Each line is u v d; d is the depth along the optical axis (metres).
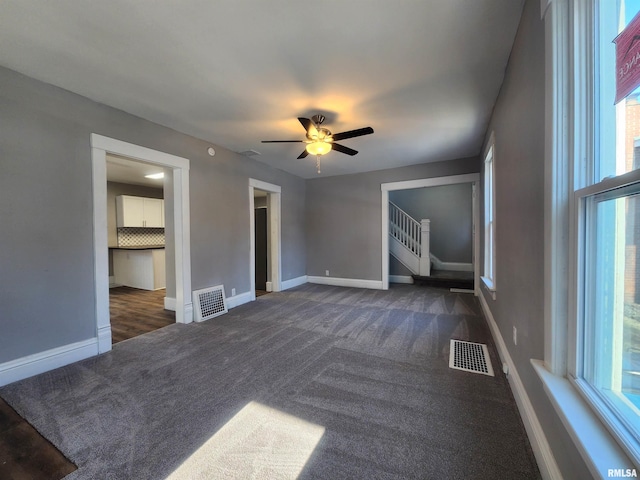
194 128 3.35
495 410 1.72
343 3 1.54
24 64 2.08
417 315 3.75
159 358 2.51
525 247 1.59
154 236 6.97
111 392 1.96
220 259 4.04
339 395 1.91
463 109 2.85
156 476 1.28
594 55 1.03
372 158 4.69
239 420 1.66
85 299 2.56
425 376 2.15
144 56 2.00
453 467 1.31
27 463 1.35
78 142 2.53
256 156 4.52
